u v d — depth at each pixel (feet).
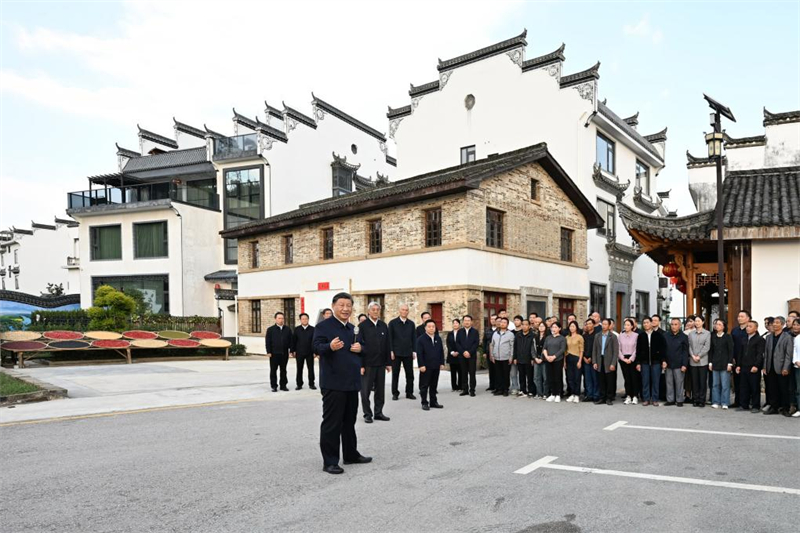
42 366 58.29
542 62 88.48
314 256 74.69
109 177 120.37
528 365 39.86
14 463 20.58
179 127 135.74
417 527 14.43
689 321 38.55
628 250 97.60
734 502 16.26
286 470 19.72
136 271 109.70
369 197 68.33
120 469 19.79
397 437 25.53
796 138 46.88
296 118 119.55
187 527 14.44
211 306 111.55
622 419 30.14
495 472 19.48
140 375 50.44
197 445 23.58
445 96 100.78
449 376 53.72
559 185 74.13
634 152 102.94
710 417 30.66
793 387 30.91
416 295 61.31
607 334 36.14
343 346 19.81
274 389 41.52
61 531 14.17
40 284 173.68
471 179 56.29
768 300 39.06
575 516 15.20
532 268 67.51
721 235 37.04
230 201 114.32
